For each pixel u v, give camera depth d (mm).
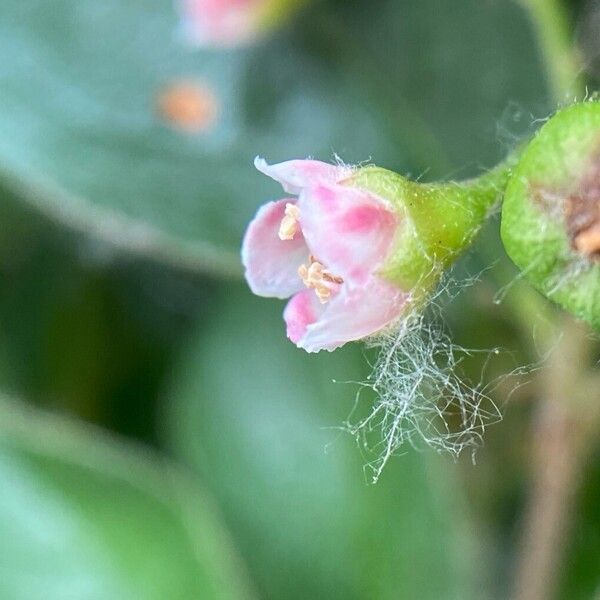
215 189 85
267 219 71
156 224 84
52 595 78
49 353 88
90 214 84
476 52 85
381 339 71
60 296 89
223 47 87
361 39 87
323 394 83
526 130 83
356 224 70
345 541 82
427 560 81
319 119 87
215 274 86
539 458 82
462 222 71
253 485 83
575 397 81
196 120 86
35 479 79
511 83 84
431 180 85
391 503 82
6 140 84
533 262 69
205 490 81
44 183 84
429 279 71
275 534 82
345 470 82
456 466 83
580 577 81
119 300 89
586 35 81
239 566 79
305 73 87
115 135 85
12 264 89
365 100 86
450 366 75
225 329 85
